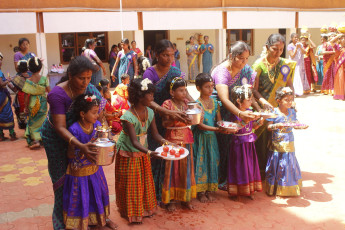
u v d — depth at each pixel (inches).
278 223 148.4
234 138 167.2
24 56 303.9
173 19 574.9
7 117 293.0
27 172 218.7
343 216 153.6
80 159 131.4
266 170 176.7
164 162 160.9
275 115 155.7
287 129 169.5
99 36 645.3
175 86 155.3
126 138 146.4
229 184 169.9
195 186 163.2
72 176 134.0
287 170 169.8
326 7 665.0
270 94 187.5
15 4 495.8
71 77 125.7
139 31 564.1
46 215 159.9
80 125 132.6
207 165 169.3
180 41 696.4
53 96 128.2
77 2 521.3
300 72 460.8
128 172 146.1
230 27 609.3
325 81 462.9
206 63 657.0
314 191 179.2
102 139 129.8
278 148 171.3
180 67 702.5
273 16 631.2
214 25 598.5
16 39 583.5
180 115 149.0
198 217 154.9
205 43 656.4
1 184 198.4
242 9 609.3
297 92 462.3
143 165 149.3
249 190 167.5
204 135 167.9
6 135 315.6
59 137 133.6
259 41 747.4
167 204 163.6
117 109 287.3
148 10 560.7
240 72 174.7
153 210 155.8
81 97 128.0
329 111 362.9
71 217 134.0
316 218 152.3
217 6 594.9
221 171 182.7
